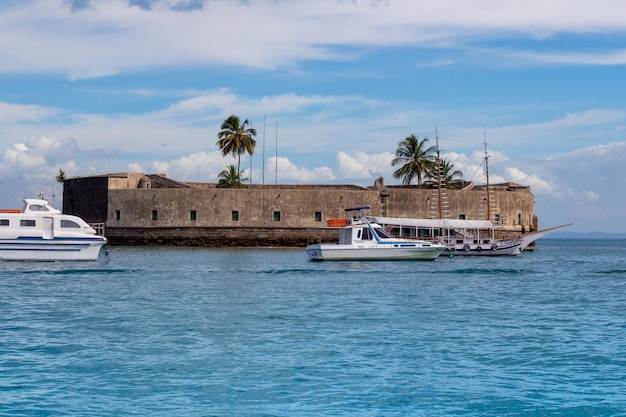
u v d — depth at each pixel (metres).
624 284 42.81
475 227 71.00
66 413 15.56
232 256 65.38
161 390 17.27
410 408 16.17
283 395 16.97
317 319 27.28
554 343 22.72
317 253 57.19
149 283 40.22
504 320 27.42
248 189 80.81
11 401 16.28
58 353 20.83
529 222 89.19
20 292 35.06
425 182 96.12
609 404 16.47
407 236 68.75
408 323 26.48
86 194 84.50
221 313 28.72
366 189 85.75
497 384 17.94
